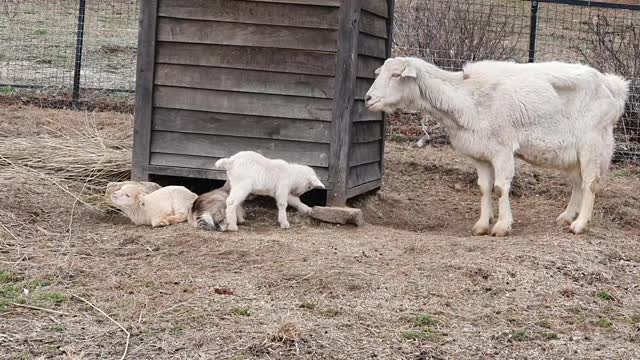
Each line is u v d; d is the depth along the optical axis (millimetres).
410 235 5062
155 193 4988
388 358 3814
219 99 5285
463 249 4797
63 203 5199
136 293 4199
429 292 4332
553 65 5266
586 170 5223
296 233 4949
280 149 5266
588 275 4605
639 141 6898
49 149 5727
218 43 5250
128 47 8328
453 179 6391
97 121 6578
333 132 5203
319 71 5203
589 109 5215
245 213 5148
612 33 7289
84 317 4000
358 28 5184
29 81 7555
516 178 6352
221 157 5309
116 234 4816
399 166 6465
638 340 4059
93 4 8805
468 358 3855
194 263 4496
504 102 5113
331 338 3914
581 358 3898
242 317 4031
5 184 5258
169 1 5266
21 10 8703
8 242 4668
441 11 7355
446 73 5168
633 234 5438
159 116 5336
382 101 5125
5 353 3721
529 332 4074
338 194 5215
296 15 5195
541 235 5145
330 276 4379
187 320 3992
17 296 4129
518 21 8773
